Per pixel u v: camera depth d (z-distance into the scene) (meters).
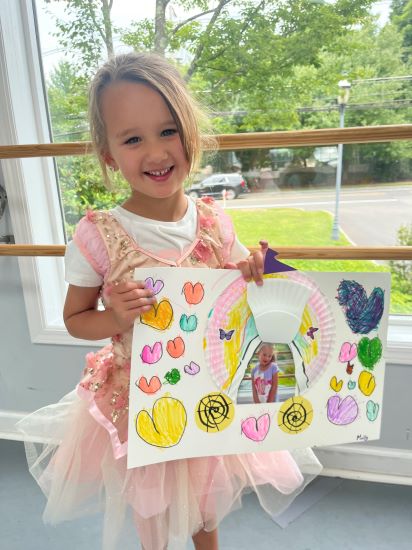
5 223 1.26
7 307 1.33
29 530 1.10
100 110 0.67
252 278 0.66
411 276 1.25
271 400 0.68
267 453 0.81
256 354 0.67
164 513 0.76
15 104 1.16
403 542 1.05
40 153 1.00
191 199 0.81
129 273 0.70
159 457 0.64
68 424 0.82
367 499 1.17
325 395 0.69
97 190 1.33
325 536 1.07
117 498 0.74
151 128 0.64
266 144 0.88
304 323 0.67
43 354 1.37
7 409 1.45
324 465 1.26
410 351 1.14
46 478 0.82
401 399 1.18
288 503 0.85
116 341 0.75
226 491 0.76
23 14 1.16
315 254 0.96
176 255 0.72
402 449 1.22
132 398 0.63
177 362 0.65
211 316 0.65
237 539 1.06
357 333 0.69
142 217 0.73
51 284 1.35
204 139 0.87
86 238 0.71
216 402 0.67
